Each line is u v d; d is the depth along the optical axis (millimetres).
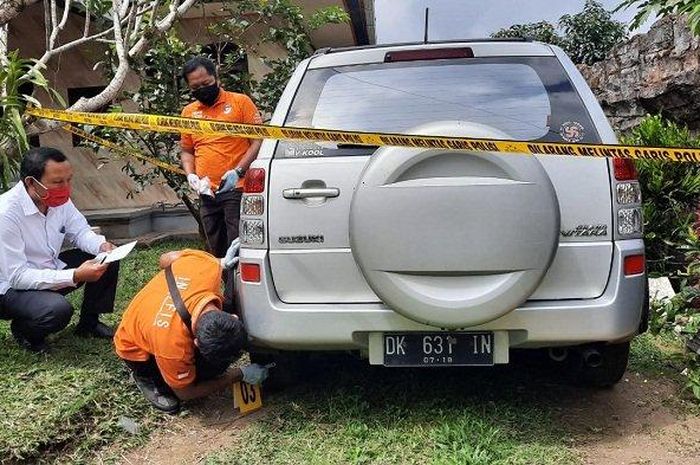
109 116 3072
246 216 3164
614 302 2953
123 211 8961
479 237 2797
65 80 9156
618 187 3000
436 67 3395
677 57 7070
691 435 3189
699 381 3533
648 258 5789
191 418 3484
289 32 7621
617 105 8469
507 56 3391
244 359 4270
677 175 5816
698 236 4422
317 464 2922
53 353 4031
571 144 2768
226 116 4910
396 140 2740
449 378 3807
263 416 3475
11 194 3896
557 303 2959
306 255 3076
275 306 3074
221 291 3844
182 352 3232
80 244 4363
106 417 3354
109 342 4336
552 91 3252
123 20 5438
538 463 2869
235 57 7566
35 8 8617
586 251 2986
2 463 2896
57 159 3814
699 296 3846
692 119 7254
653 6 4703
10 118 4105
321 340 3049
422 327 2990
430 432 3105
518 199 2787
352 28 11438
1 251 3838
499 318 2930
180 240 8742
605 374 3574
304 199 3078
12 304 3900
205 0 7609
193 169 5109
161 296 3383
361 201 2852
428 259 2820
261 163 3160
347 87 3410
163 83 7086
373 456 2977
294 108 3383
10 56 4254
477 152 2805
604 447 3072
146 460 3082
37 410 3223
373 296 3053
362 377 3840
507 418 3271
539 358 4105
